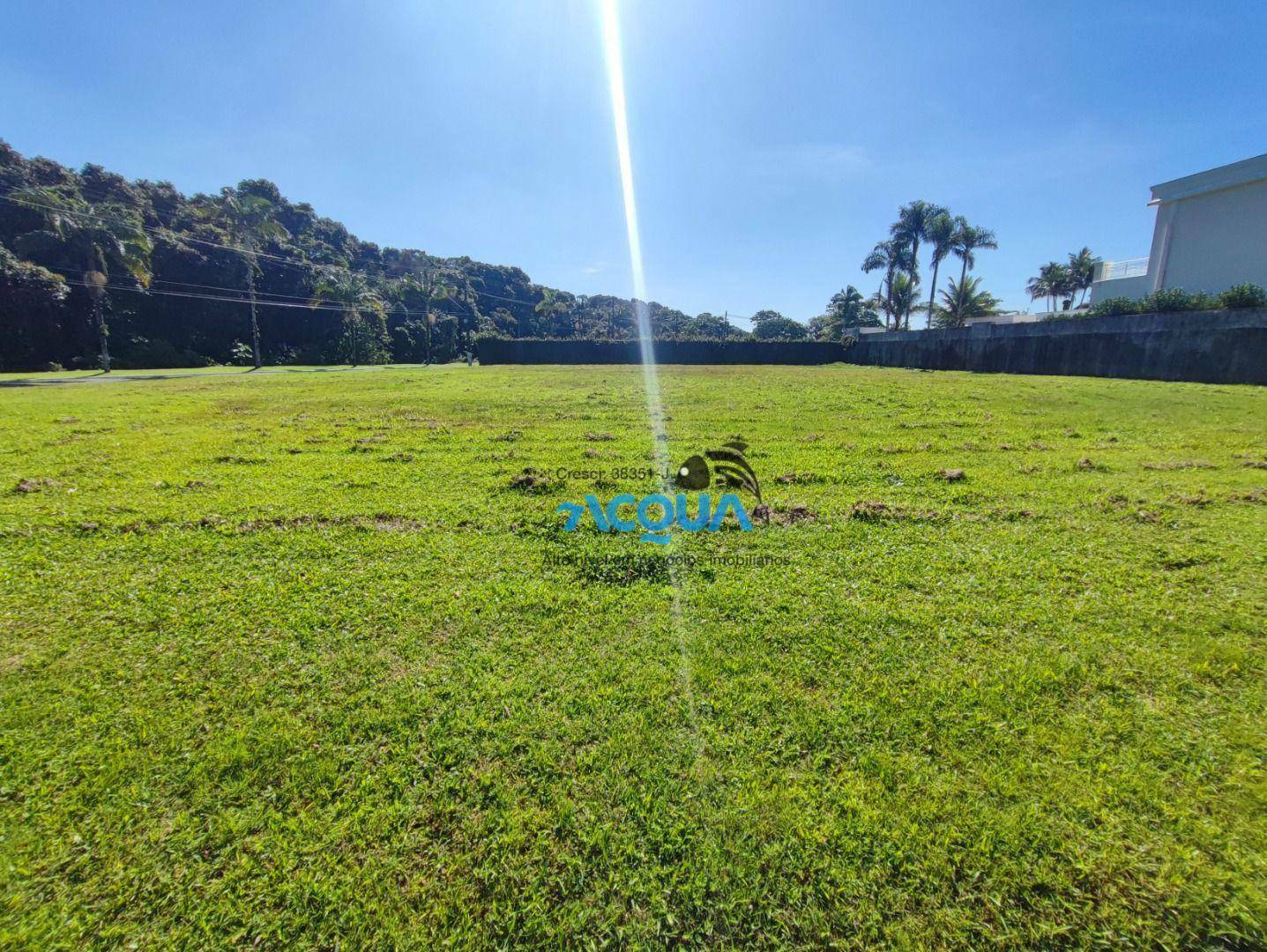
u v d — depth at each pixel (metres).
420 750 2.54
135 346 41.56
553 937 1.79
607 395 18.38
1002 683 3.00
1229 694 2.94
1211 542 5.04
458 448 9.67
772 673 3.10
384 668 3.18
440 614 3.81
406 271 80.19
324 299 51.53
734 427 11.62
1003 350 27.70
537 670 3.15
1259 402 13.92
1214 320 18.62
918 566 4.56
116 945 1.77
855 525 5.59
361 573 4.49
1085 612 3.78
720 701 2.86
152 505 6.30
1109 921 1.84
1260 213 22.72
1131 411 13.09
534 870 2.00
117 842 2.11
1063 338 24.31
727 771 2.41
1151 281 26.45
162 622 3.72
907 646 3.37
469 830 2.14
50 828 2.17
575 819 2.19
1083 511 5.98
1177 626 3.59
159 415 13.87
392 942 1.77
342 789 2.34
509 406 15.50
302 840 2.10
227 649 3.40
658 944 1.78
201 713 2.81
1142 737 2.61
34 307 35.41
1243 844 2.09
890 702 2.84
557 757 2.50
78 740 2.63
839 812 2.21
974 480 7.24
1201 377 19.06
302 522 5.79
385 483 7.28
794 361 43.84
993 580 4.29
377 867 2.00
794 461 8.41
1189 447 9.18
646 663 3.21
